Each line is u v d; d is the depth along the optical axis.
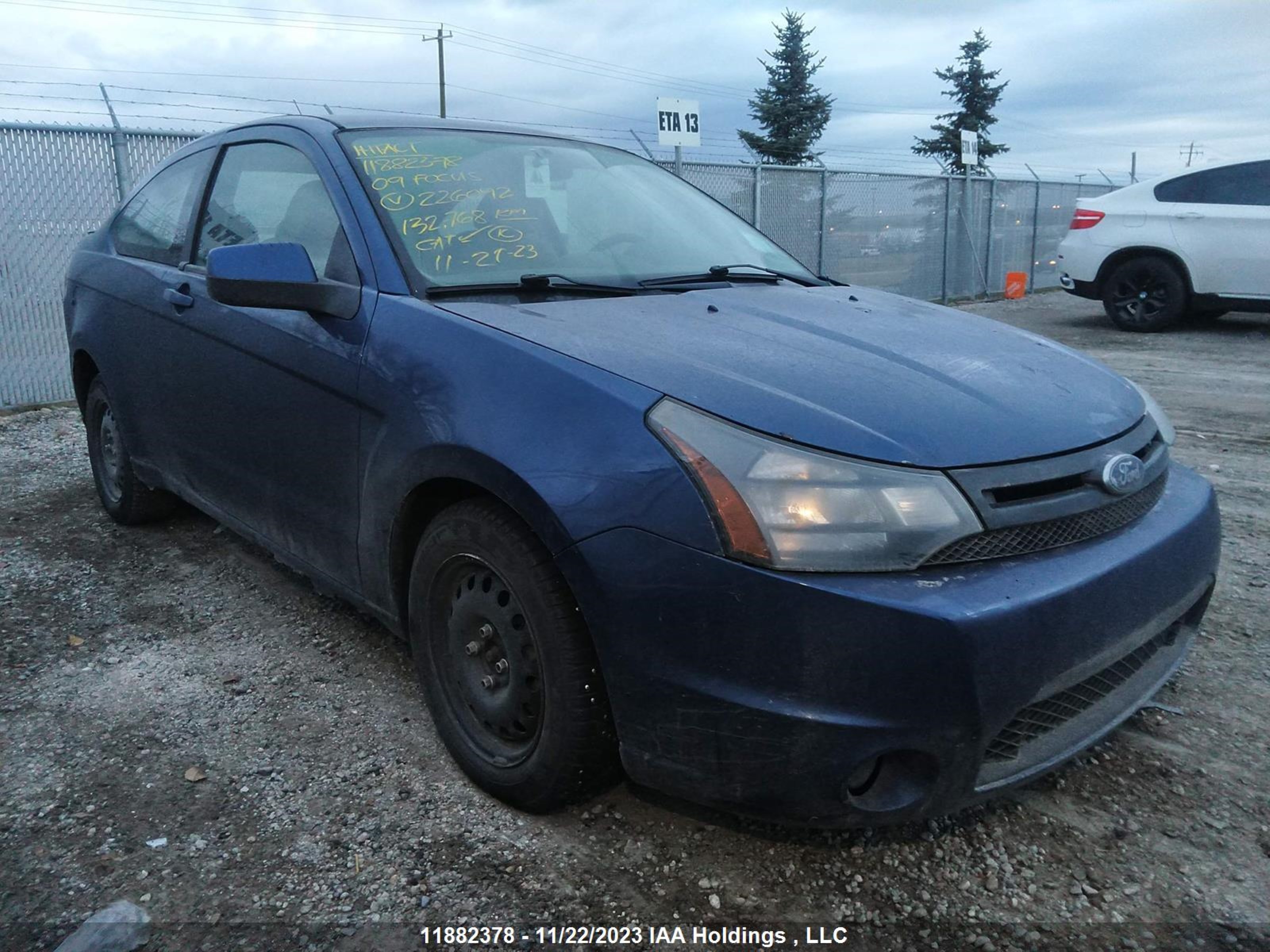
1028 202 17.31
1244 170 10.46
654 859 2.26
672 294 2.88
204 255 3.52
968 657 1.85
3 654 3.24
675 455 1.98
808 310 2.81
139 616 3.55
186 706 2.92
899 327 2.74
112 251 4.15
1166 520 2.36
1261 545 4.30
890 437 2.00
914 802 1.96
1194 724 2.86
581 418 2.11
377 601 2.75
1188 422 6.67
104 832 2.34
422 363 2.44
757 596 1.88
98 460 4.49
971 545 1.96
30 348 7.37
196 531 4.42
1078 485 2.16
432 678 2.56
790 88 44.94
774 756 1.91
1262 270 10.30
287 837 2.33
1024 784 2.09
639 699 2.03
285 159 3.24
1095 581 2.04
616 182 3.53
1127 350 9.87
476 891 2.15
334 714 2.88
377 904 2.11
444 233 2.84
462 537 2.33
